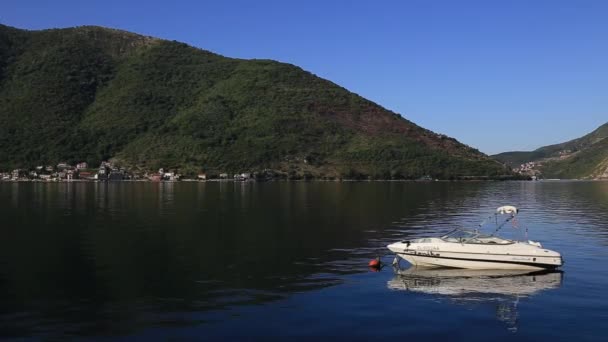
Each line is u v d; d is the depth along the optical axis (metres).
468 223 57.91
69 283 28.75
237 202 91.75
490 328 21.84
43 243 42.16
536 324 22.30
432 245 32.78
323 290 27.56
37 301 25.34
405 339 20.59
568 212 74.44
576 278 30.27
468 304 25.17
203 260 35.25
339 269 32.66
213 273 31.36
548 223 59.00
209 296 26.31
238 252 38.38
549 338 20.77
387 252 38.56
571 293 27.11
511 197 114.94
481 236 34.94
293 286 28.36
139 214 67.44
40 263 33.97
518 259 31.83
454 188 164.62
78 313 23.53
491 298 26.19
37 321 22.45
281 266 33.44
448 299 26.02
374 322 22.50
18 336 20.70
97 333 21.05
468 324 22.31
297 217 63.97
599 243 43.59
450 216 66.31
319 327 21.84
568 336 20.97
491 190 154.00
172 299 25.73
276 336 20.80
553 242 44.22
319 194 120.44
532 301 25.67
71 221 58.47
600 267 33.28
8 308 24.27
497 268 32.00
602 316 23.36
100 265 33.44
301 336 20.83
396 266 32.81
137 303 25.05
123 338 20.52
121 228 52.03
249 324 22.12
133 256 36.59
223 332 21.19
